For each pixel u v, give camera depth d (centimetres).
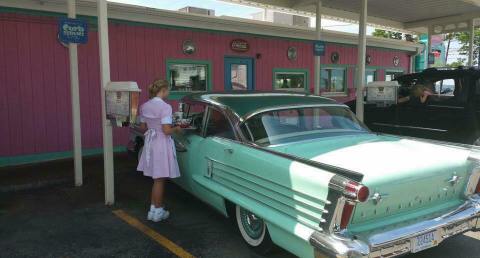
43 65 804
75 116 633
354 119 491
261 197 370
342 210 288
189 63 1006
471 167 363
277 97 488
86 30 601
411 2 1111
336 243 285
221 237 450
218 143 442
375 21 1358
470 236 452
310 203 313
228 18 1047
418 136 755
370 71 1526
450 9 1212
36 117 803
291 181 330
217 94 513
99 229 473
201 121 502
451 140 709
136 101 482
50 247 425
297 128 439
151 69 943
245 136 421
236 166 403
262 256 402
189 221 498
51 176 686
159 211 493
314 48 955
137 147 695
